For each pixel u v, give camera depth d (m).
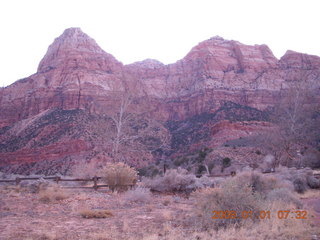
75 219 8.80
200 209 8.84
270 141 39.56
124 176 15.80
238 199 7.73
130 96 31.30
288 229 7.03
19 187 15.73
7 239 6.52
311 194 14.20
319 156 39.12
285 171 19.41
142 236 6.91
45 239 6.59
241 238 6.41
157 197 14.01
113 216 9.39
